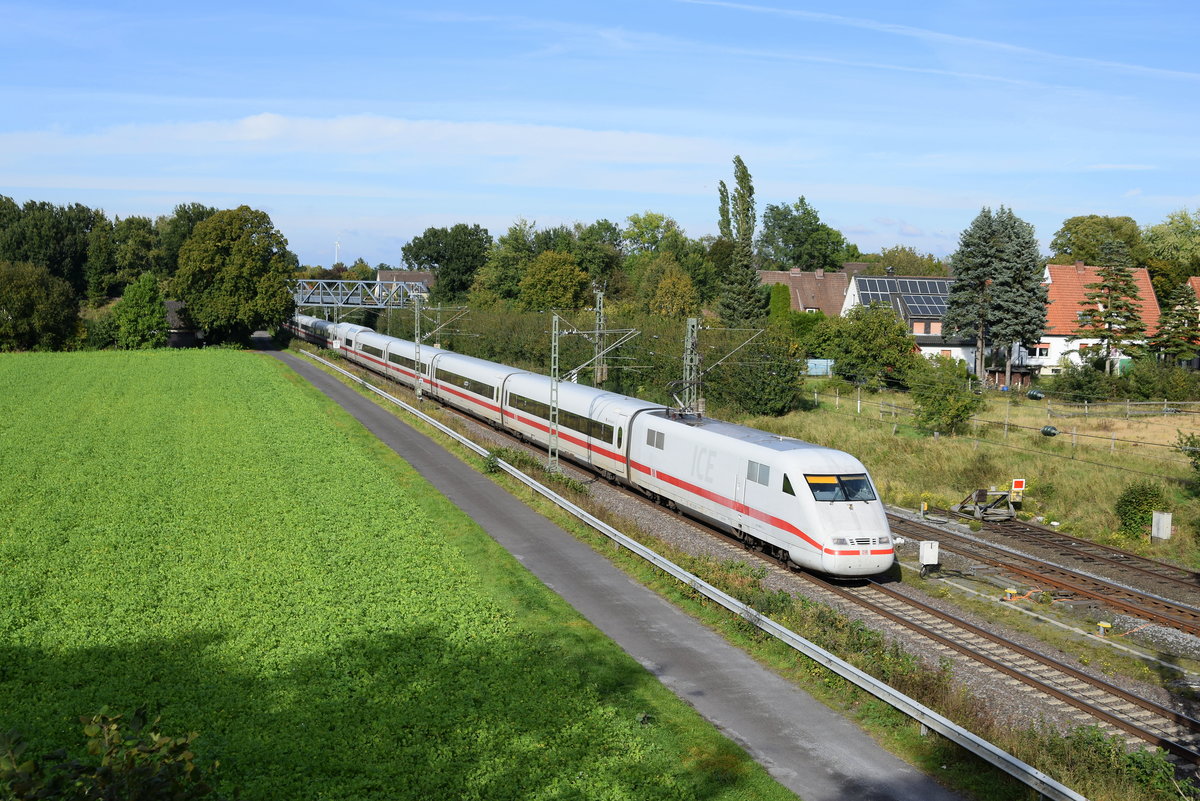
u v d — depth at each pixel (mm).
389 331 98062
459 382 54594
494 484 36031
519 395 45625
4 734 7809
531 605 21922
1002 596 24641
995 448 43531
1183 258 103562
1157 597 24344
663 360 56625
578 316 74250
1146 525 30953
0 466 37719
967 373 61438
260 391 63844
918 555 28406
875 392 62000
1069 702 17609
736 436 28828
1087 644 21188
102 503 31500
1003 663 19609
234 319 97250
